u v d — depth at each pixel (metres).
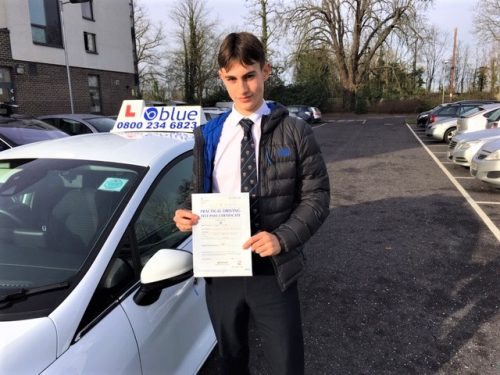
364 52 37.88
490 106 12.61
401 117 36.22
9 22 15.26
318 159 1.69
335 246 4.79
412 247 4.72
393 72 38.44
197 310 2.25
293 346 1.76
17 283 1.70
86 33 19.28
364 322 3.22
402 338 3.02
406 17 33.16
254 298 1.72
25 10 15.83
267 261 1.70
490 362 2.74
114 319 1.66
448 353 2.84
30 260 1.81
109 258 1.78
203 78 37.34
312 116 29.61
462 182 8.23
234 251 1.59
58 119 9.17
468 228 5.34
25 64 15.96
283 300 1.73
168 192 2.30
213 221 1.58
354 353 2.86
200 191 1.72
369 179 8.81
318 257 4.48
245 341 1.92
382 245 4.80
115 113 21.30
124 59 21.88
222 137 1.70
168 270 1.76
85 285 1.64
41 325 1.46
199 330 2.28
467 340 2.98
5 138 5.62
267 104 1.76
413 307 3.43
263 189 1.65
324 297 3.62
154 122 3.29
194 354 2.20
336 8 35.53
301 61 36.53
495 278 3.92
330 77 39.75
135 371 1.69
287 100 39.44
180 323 2.07
